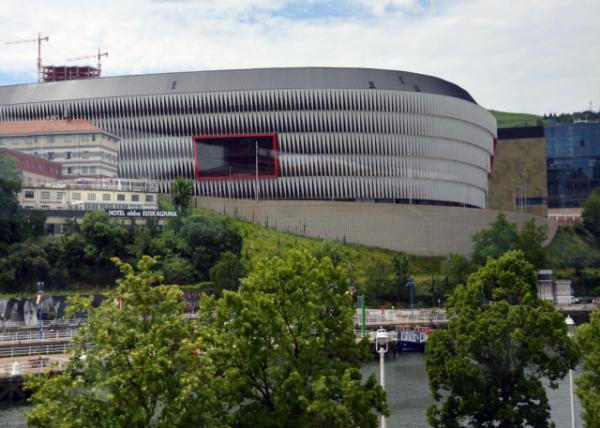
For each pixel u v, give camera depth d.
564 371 78.44
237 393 68.50
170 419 61.59
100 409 61.22
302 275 73.25
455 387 77.56
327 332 71.44
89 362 61.84
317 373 69.44
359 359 73.56
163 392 62.00
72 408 61.19
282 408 67.25
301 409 68.50
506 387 78.25
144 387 60.16
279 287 72.00
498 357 77.75
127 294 64.50
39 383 63.56
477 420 78.50
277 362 69.81
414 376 144.62
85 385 61.91
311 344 70.38
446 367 78.19
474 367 77.88
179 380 61.75
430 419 79.81
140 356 60.31
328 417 67.00
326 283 73.25
